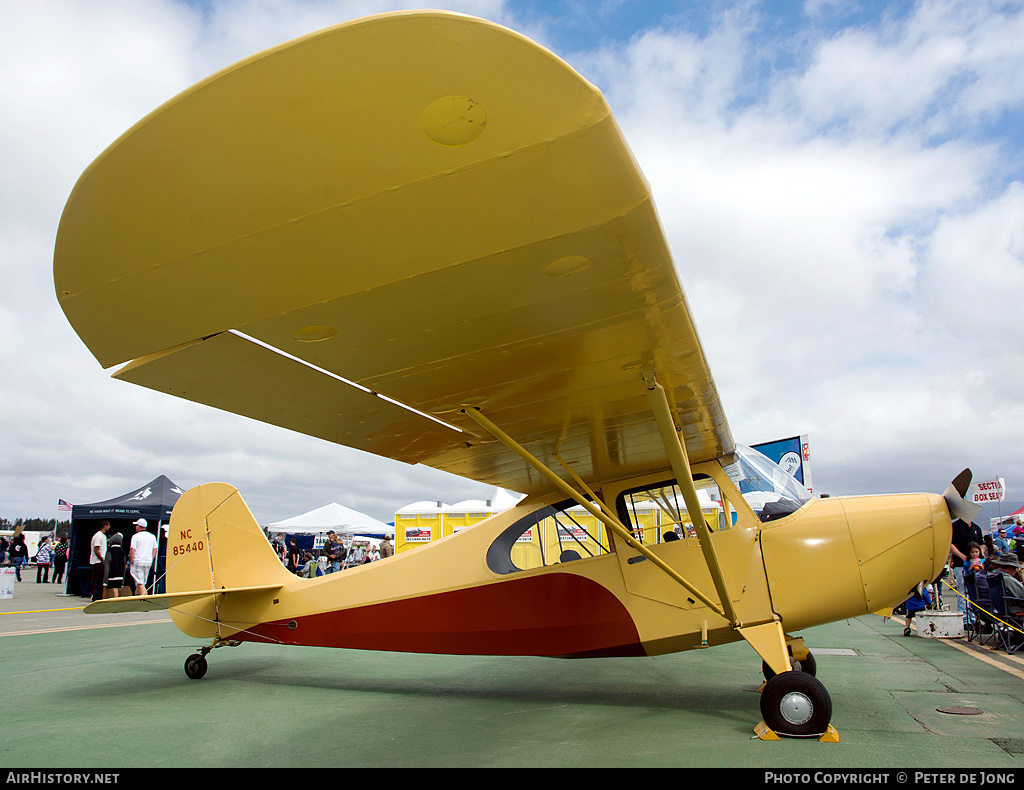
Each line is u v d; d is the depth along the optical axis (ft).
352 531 86.99
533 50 4.25
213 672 20.58
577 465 15.64
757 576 14.08
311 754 11.64
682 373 10.52
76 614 39.42
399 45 4.17
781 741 11.88
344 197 5.45
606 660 22.66
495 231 6.07
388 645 17.61
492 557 16.84
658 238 6.42
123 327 7.38
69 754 11.72
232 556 20.10
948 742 11.65
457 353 8.99
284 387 9.94
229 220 5.63
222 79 4.38
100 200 5.32
